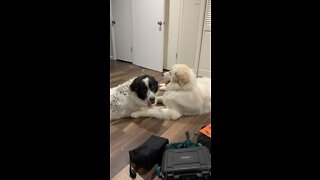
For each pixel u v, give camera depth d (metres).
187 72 2.16
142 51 3.93
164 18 3.45
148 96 2.10
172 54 3.70
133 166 1.45
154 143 1.50
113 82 3.18
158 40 3.58
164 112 2.10
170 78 2.28
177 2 3.31
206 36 3.23
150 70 3.84
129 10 3.84
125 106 2.10
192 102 2.13
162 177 1.29
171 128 1.95
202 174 1.23
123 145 1.68
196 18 3.23
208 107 2.26
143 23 3.70
